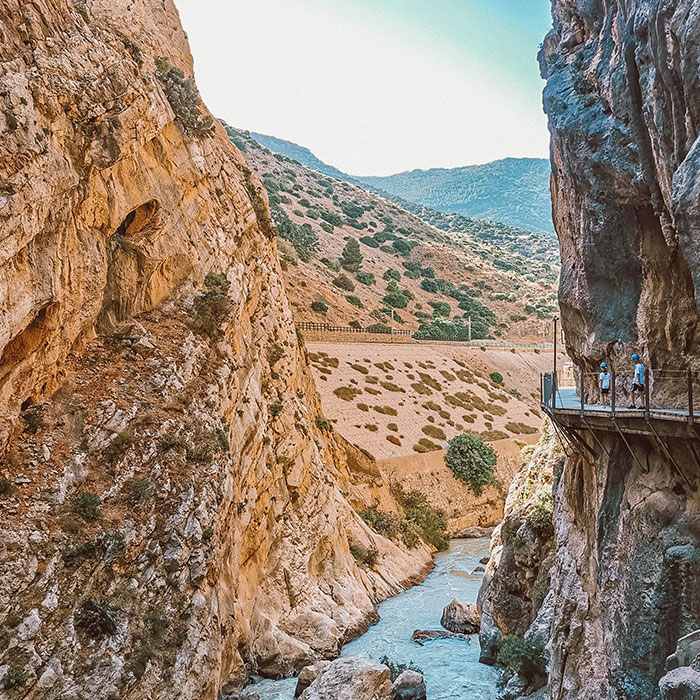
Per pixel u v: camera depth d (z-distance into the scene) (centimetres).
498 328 12619
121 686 1575
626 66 1541
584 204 1806
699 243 1183
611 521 1697
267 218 4356
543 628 2281
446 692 2417
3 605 1523
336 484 4262
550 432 3344
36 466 1870
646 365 1689
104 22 3023
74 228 2217
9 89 1839
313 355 6931
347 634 3058
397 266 14275
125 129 2509
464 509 5838
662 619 1377
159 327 2636
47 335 2019
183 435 2250
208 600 1972
